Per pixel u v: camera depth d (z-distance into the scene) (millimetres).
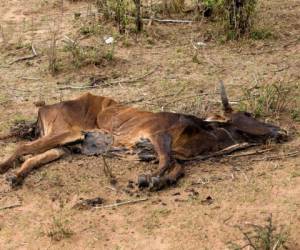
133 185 7629
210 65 11602
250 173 7812
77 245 6613
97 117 8500
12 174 7785
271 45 12477
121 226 6887
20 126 9016
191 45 12562
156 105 9922
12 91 10750
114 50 12336
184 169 7934
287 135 8641
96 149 8305
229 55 12055
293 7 14625
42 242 6688
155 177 7461
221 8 13555
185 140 8047
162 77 11117
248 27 12914
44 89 10805
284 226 6715
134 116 8234
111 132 8297
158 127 7941
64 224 6941
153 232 6754
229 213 7008
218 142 8250
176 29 13375
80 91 10680
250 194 7348
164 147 7758
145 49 12422
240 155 8242
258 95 10109
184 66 11578
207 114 9359
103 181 7734
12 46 12742
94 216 7070
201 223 6852
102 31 13195
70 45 12305
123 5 13422
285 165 7973
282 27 13383
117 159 8203
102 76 11250
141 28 13109
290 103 9820
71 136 8289
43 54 12305
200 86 10695
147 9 14352
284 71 11242
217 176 7766
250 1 12875
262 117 9359
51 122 8406
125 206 7234
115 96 10359
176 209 7121
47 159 8133
